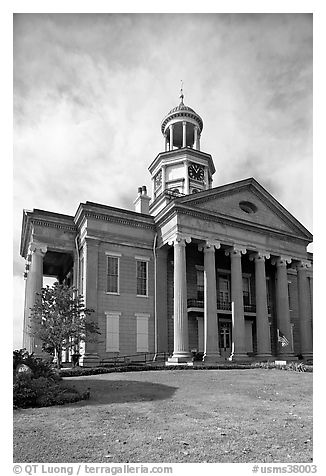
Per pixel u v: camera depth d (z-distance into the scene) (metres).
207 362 28.78
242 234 33.66
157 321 31.11
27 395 12.69
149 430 9.65
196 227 31.00
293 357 34.19
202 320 33.53
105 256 30.08
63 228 31.14
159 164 43.91
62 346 24.67
